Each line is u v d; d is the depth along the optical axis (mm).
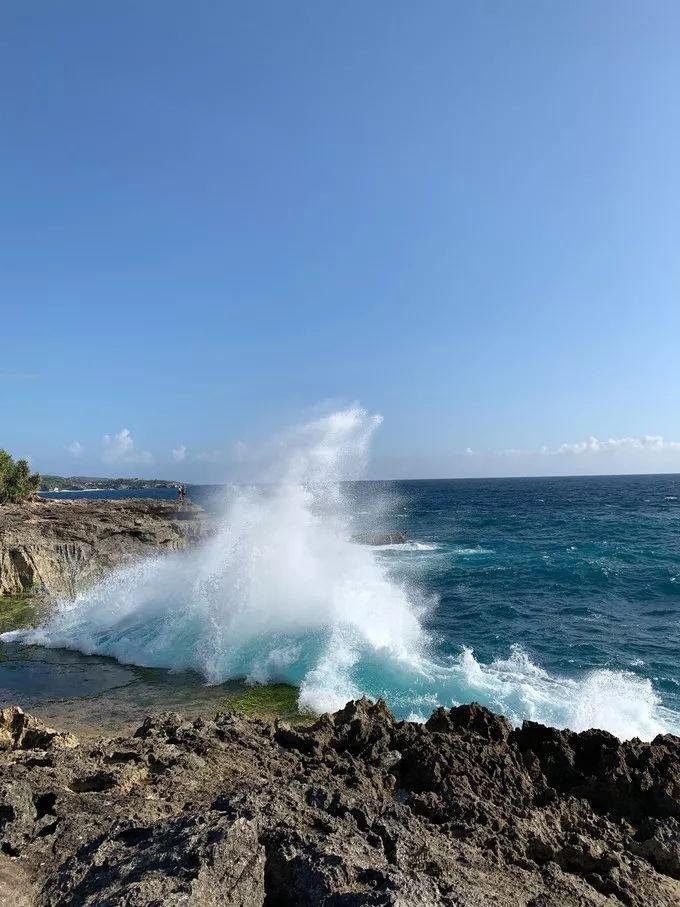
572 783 9234
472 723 10695
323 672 15680
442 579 34062
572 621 24422
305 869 4949
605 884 6160
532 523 66500
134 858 4973
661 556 39562
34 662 18266
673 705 15203
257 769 8500
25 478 61062
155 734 9867
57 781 7191
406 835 5902
